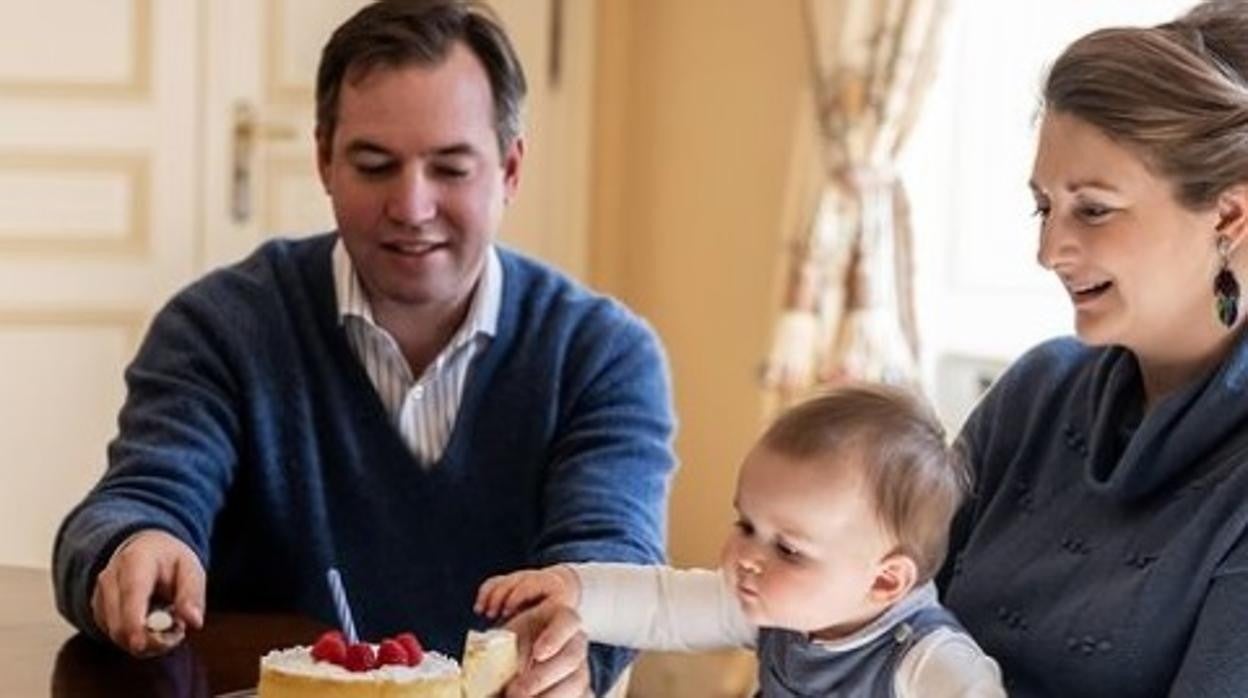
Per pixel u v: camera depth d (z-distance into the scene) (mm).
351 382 2363
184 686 1831
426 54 2275
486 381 2395
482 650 1648
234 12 4395
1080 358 1843
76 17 4270
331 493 2354
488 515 2371
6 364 4289
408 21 2285
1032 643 1700
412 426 2371
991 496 1858
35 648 1957
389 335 2355
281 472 2336
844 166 4031
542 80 4742
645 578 1838
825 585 1665
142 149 4344
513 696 1708
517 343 2414
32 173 4270
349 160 2295
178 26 4344
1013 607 1738
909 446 1686
